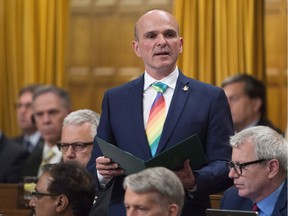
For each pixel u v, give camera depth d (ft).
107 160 23.52
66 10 45.83
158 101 24.71
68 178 24.56
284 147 24.38
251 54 41.32
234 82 39.11
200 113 24.38
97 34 53.31
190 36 41.83
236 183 24.40
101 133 25.34
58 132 39.99
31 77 45.57
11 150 41.98
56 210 24.40
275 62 50.55
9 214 32.09
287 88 48.98
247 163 24.14
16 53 46.29
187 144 22.31
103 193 25.12
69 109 40.75
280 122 50.44
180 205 20.98
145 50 24.57
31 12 45.50
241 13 41.47
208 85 24.94
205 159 23.03
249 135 24.35
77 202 24.54
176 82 24.89
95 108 53.36
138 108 24.75
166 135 24.14
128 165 23.04
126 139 24.58
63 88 42.83
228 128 24.67
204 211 24.38
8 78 46.75
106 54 53.26
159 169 20.95
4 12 46.47
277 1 50.49
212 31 41.83
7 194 34.04
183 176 22.95
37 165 39.58
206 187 23.39
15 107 46.70
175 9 42.04
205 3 41.70
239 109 38.96
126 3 52.90
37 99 40.24
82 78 53.47
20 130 47.09
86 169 25.27
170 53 24.47
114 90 25.46
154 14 24.64
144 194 20.53
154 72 24.77
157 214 20.53
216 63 41.65
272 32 50.57
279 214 24.43
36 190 24.63
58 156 39.55
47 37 45.52
